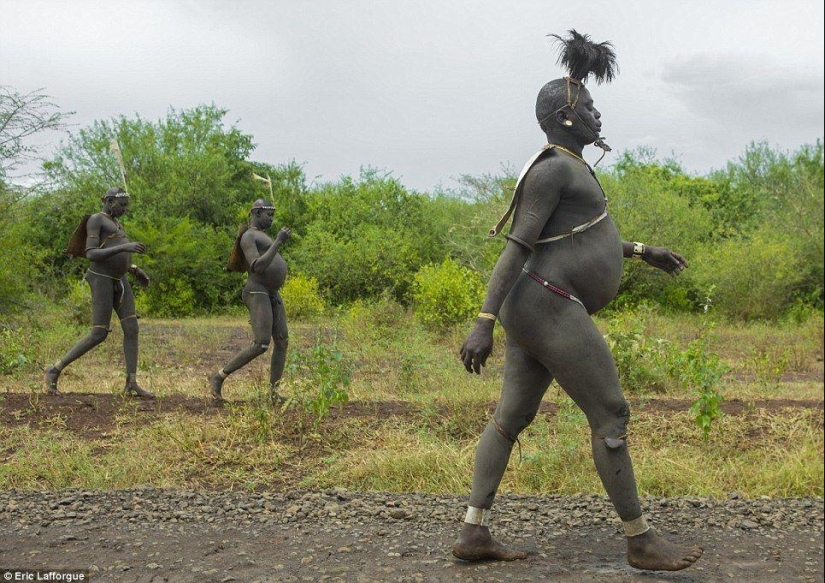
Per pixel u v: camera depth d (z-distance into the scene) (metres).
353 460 6.37
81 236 8.52
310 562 4.14
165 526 4.76
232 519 4.93
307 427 7.19
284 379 8.89
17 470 6.04
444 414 7.73
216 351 14.25
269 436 6.94
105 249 8.28
